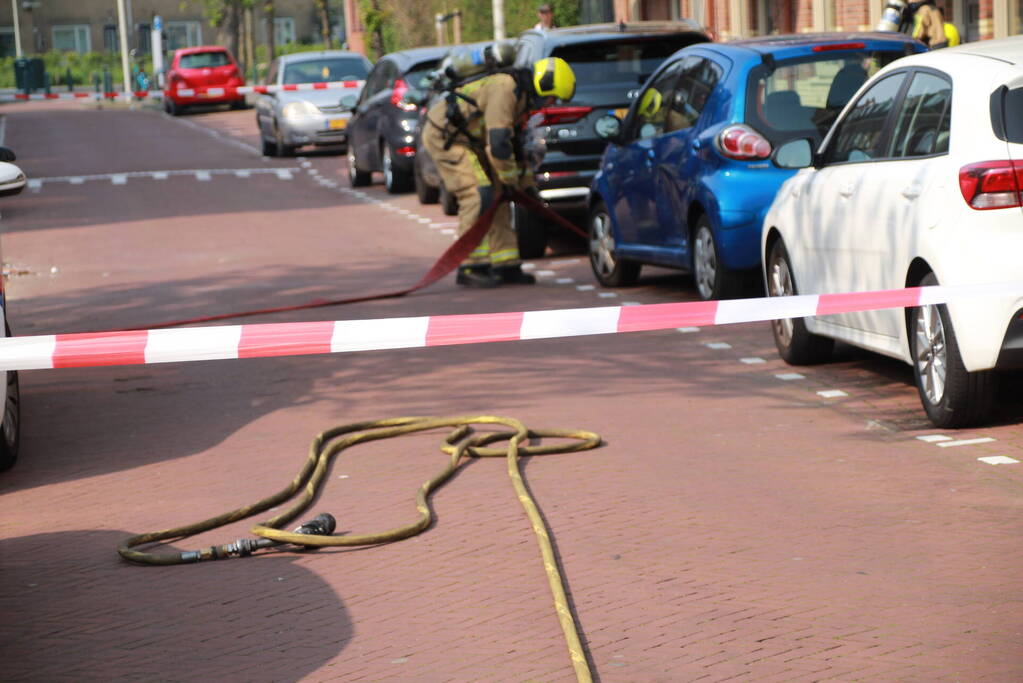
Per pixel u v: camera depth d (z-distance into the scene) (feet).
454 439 27.63
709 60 40.16
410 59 79.36
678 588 19.20
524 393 31.89
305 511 23.50
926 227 25.50
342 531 22.39
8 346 19.89
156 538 22.24
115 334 20.24
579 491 23.94
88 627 18.74
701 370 33.47
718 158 37.91
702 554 20.49
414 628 18.21
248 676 16.94
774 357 34.53
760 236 37.40
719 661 16.79
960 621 17.67
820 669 16.43
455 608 18.84
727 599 18.72
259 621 18.67
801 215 31.32
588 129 51.49
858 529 21.30
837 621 17.84
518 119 46.26
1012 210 24.29
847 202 28.89
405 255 57.67
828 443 26.32
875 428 27.22
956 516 21.70
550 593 19.20
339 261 56.49
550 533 21.74
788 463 25.09
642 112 43.80
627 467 25.34
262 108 110.63
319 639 17.99
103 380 35.47
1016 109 24.71
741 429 27.73
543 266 52.54
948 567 19.54
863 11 77.82
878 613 18.03
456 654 17.31
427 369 34.94
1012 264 24.20
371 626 18.34
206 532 22.68
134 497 24.85
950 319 25.11
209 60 176.45
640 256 43.50
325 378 34.50
